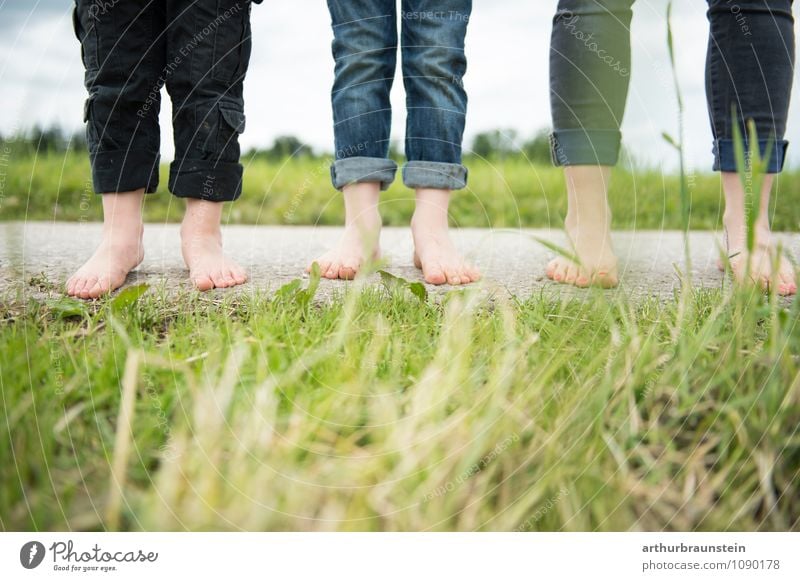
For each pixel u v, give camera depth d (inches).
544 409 32.0
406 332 41.9
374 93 59.6
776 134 55.1
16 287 54.4
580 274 54.4
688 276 42.2
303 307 46.6
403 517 28.2
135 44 54.5
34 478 28.1
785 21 54.6
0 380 32.3
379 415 31.7
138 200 58.6
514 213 107.0
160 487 27.4
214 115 55.8
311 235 92.7
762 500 30.1
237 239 90.7
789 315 38.2
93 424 31.3
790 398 32.2
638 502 29.6
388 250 82.0
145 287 46.6
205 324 44.3
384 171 59.7
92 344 40.0
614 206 54.4
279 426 30.9
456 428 30.7
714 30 56.3
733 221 58.5
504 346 38.3
